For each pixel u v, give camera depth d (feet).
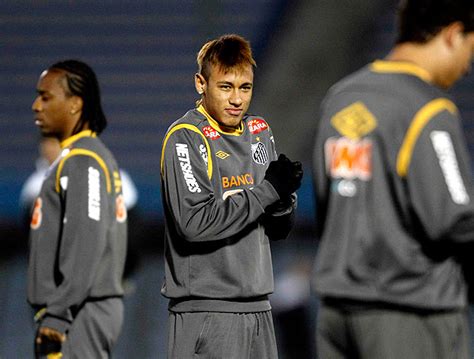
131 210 52.80
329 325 31.45
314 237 92.68
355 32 124.26
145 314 95.50
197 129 36.58
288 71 125.39
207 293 35.94
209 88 36.35
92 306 43.86
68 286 42.27
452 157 29.68
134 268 52.39
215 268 36.04
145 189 92.22
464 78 135.54
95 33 142.10
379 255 30.22
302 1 123.95
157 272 94.99
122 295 45.60
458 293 30.53
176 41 140.56
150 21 142.51
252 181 37.47
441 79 32.04
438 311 30.07
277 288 81.30
